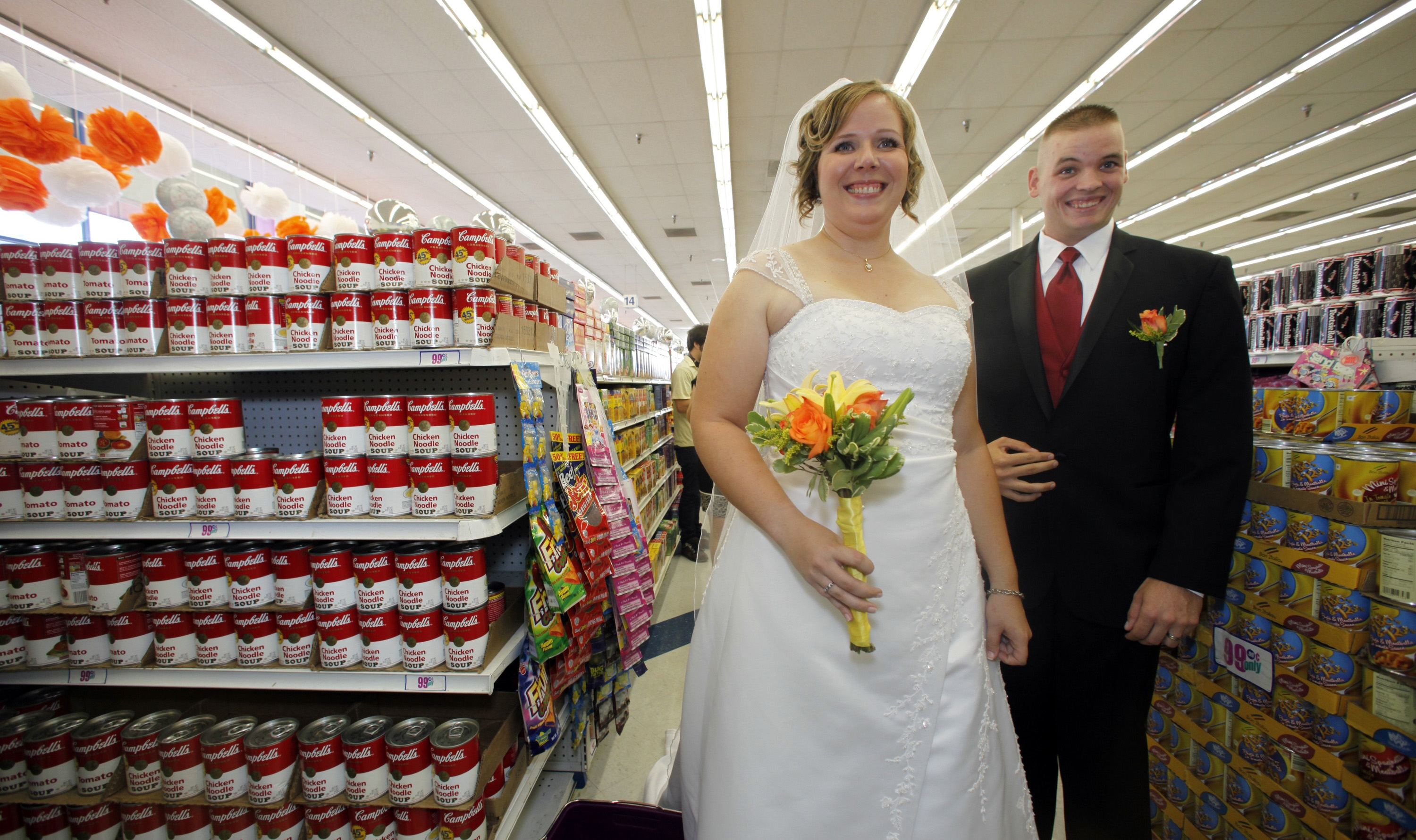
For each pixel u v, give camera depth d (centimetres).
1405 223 1111
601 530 183
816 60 549
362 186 851
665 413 593
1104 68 559
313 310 151
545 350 183
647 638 211
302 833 156
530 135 692
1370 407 155
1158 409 130
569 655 187
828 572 80
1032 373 138
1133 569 129
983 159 777
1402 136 720
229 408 152
